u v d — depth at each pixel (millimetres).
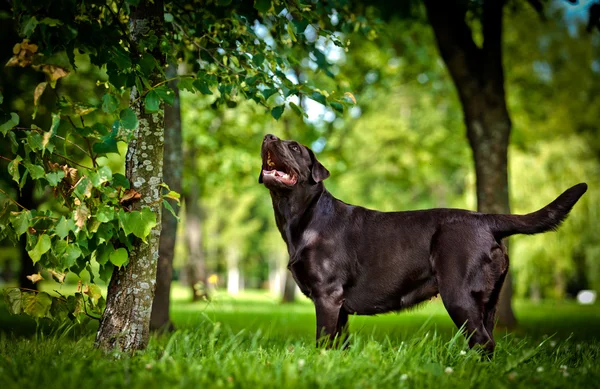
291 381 3004
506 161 9234
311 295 4590
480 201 9211
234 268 52094
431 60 16266
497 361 4047
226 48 5020
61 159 4105
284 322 10008
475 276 4176
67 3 3590
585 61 18766
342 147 18578
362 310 4562
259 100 4641
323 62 5520
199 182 16797
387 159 20297
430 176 22453
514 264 23219
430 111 20359
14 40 7461
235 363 3502
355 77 15648
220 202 38094
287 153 4520
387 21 8797
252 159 15422
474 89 9203
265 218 48406
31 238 3701
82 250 3822
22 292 3785
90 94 10180
